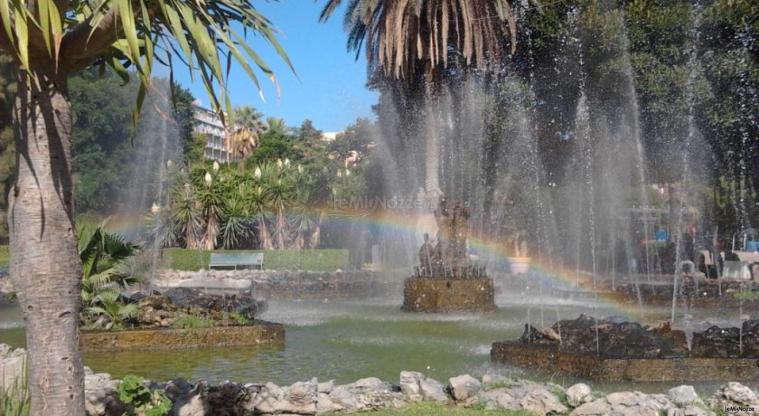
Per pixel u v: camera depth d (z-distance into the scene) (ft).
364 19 73.00
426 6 69.67
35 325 11.25
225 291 53.98
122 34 11.93
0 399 14.26
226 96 10.98
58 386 11.24
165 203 98.78
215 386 17.21
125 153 125.59
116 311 30.22
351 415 16.80
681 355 22.20
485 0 69.82
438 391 18.31
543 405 16.98
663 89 65.31
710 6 61.46
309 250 90.63
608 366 21.22
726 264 73.41
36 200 11.21
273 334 30.68
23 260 11.22
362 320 40.78
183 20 11.27
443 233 49.93
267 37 12.03
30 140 11.22
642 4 65.21
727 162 73.46
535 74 78.28
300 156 199.21
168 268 79.51
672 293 54.60
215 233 98.89
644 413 15.80
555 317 43.14
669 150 75.61
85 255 30.30
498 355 25.95
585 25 67.46
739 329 25.09
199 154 162.40
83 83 119.85
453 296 45.19
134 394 15.60
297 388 17.19
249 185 104.68
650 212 106.32
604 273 86.07
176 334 28.89
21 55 9.80
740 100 64.13
